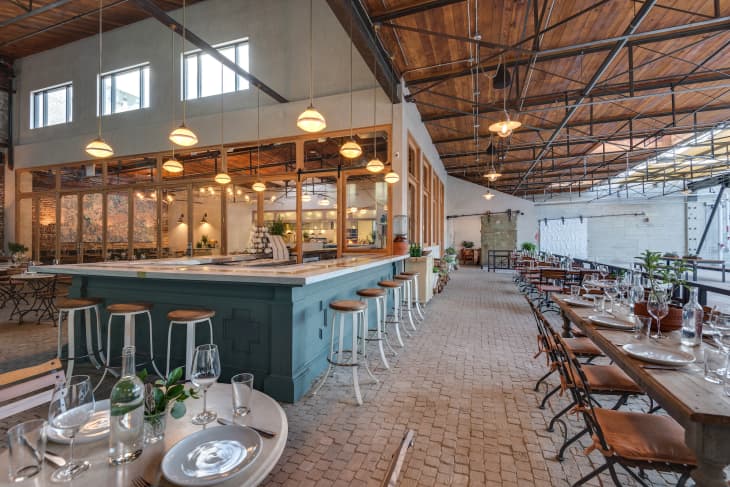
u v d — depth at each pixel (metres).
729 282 10.26
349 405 2.77
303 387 2.96
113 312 2.91
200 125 7.86
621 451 1.48
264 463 0.95
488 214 16.20
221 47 7.80
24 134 9.68
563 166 12.64
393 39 5.33
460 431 2.39
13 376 1.29
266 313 2.93
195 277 2.86
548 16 4.38
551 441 2.28
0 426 2.42
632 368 1.68
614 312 2.70
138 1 4.79
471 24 4.97
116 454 0.94
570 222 15.70
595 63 5.83
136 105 8.54
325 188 10.25
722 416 1.17
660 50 5.41
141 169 9.10
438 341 4.55
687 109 7.59
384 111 6.61
